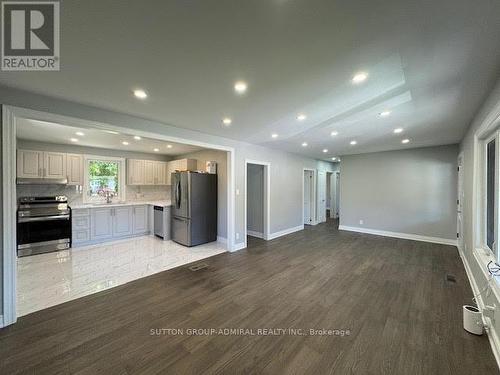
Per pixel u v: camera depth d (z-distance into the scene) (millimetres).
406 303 2535
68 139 4355
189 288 2883
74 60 1640
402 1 1112
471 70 1793
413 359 1723
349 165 6578
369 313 2336
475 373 1600
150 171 6027
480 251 2703
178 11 1174
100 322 2164
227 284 3004
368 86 2078
